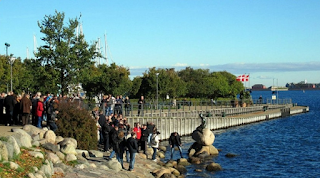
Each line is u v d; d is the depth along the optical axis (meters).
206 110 61.72
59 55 38.50
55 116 25.70
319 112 105.44
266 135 55.44
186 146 42.12
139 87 73.69
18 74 68.69
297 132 59.69
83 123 26.00
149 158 30.72
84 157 23.23
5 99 27.67
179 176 26.69
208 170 29.75
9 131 22.33
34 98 29.45
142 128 31.22
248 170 30.83
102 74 63.31
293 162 34.75
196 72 120.94
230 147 43.31
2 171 15.00
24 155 17.94
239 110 74.50
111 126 27.16
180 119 50.97
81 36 40.31
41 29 38.78
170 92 76.75
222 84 97.19
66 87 39.62
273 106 91.81
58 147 21.59
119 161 23.59
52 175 17.84
